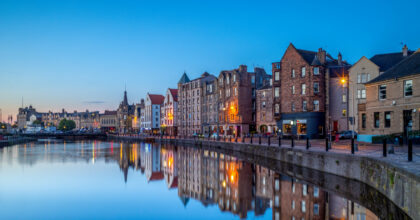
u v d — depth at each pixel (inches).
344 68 2539.4
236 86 3427.7
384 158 860.0
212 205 895.1
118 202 946.7
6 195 1026.1
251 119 3459.6
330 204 799.1
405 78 1438.2
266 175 1267.2
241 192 1013.2
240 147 2158.0
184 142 3508.9
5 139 3914.9
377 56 2463.1
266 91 3196.4
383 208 723.4
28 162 1887.3
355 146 1185.4
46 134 5856.3
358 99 2357.3
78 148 3147.1
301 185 1038.4
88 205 913.5
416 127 1384.1
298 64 2536.9
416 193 575.8
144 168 1663.4
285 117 2615.7
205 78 4357.8
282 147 1549.0
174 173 1486.2
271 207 832.3
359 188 916.6
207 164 1731.1
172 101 5118.1
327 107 2455.7
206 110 4124.0
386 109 1552.7
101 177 1378.0
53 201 955.3
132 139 5027.1
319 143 1851.6
